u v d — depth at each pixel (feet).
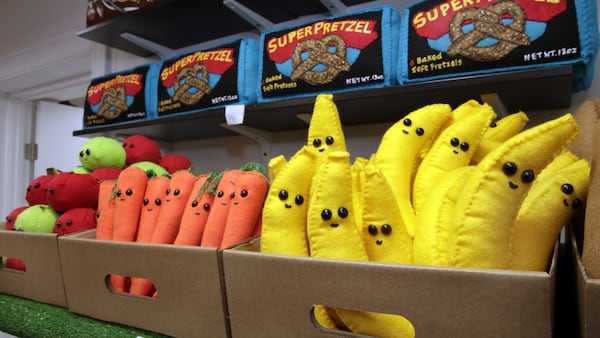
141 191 2.54
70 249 2.25
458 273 1.26
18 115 7.16
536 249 1.53
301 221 1.78
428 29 2.45
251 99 3.22
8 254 2.64
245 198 2.10
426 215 1.67
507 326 1.20
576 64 2.11
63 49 5.76
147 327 1.95
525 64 2.17
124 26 4.10
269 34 3.11
